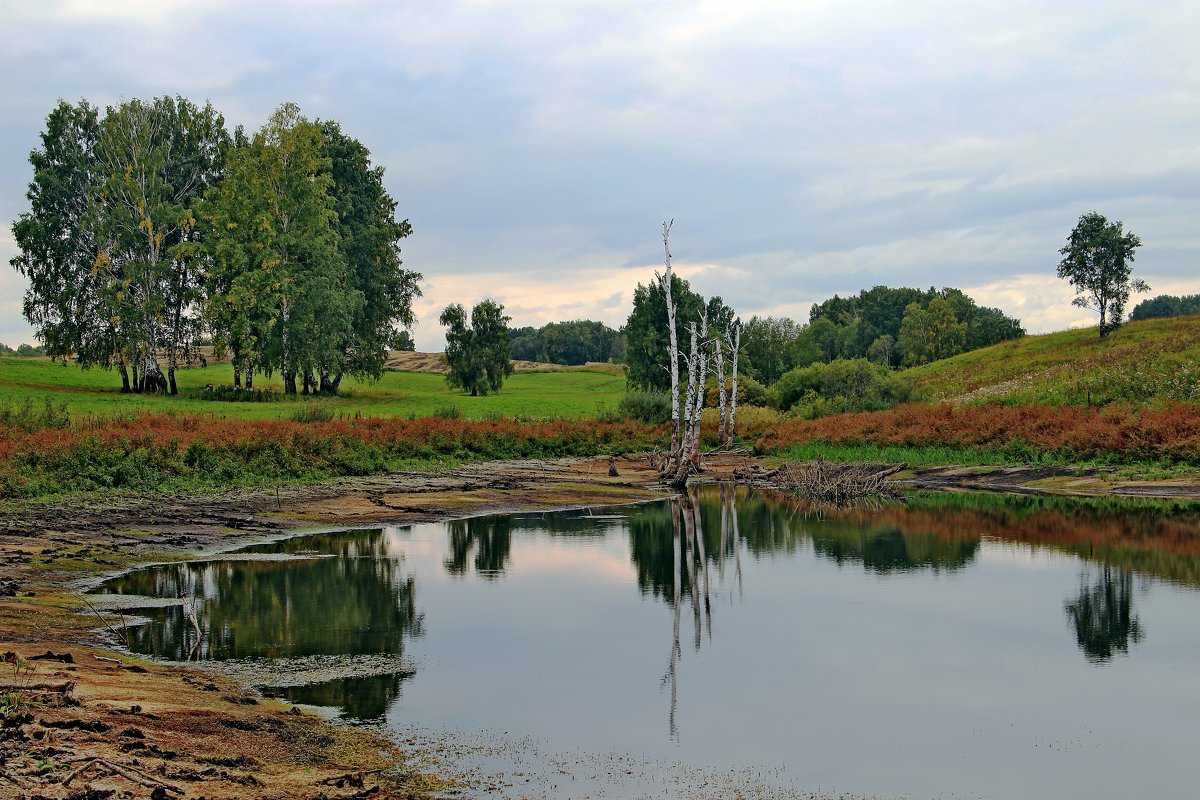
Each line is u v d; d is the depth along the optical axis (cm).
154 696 986
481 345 9112
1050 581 1880
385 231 7806
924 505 3209
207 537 2214
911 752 984
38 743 769
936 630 1491
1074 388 6022
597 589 1797
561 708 1099
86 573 1744
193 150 7238
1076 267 9406
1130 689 1208
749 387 6938
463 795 828
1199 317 9412
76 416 4644
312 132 7000
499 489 3484
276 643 1344
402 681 1184
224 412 5838
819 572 1983
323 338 6831
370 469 3822
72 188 6694
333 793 776
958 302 14050
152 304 6581
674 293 8056
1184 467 3650
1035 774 930
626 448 5400
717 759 952
